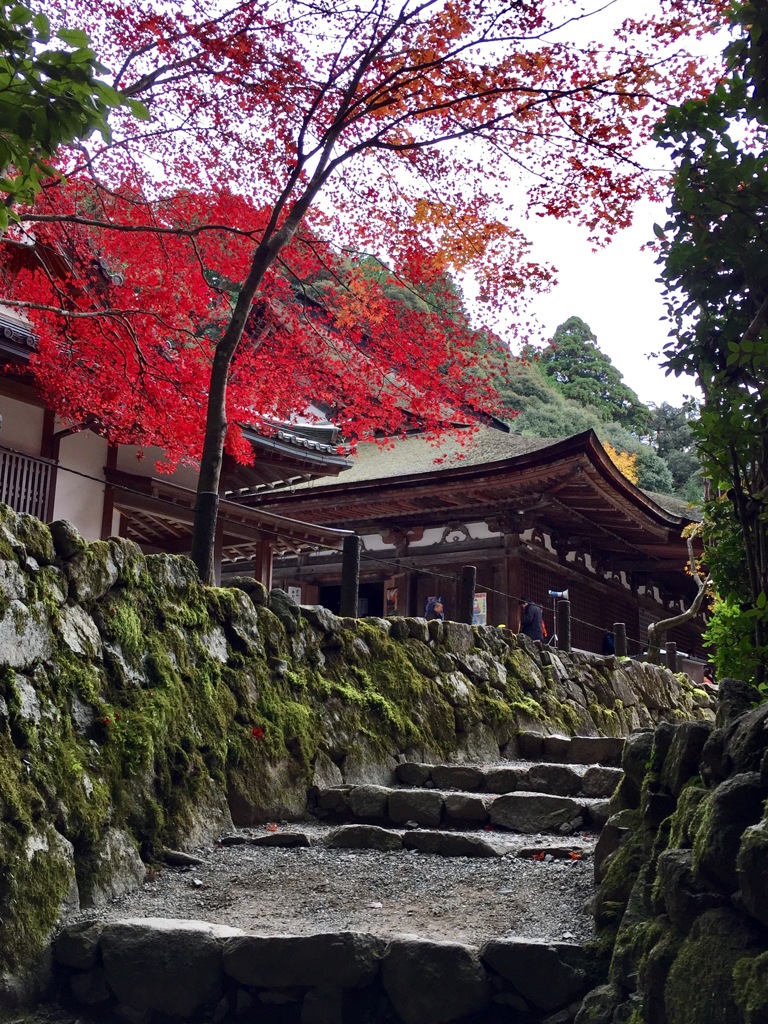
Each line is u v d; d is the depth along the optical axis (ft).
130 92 25.68
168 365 30.73
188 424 30.14
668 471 152.66
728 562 12.25
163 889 14.67
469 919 13.41
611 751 24.85
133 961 12.30
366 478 63.98
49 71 8.80
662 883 10.15
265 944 12.07
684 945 9.37
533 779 20.34
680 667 58.90
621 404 174.40
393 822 18.72
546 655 32.09
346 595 24.66
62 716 14.74
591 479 56.65
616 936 11.30
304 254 33.06
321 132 27.45
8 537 14.62
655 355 11.44
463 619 29.37
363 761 21.31
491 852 16.26
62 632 15.29
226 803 17.61
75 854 13.93
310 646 21.95
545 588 64.23
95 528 37.88
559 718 30.40
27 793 13.30
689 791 10.86
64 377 30.50
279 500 63.82
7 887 12.36
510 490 58.54
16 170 21.17
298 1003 12.04
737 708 10.85
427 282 32.01
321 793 19.45
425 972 11.68
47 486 35.32
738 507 11.00
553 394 153.58
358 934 12.09
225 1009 12.17
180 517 42.19
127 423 31.71
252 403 32.48
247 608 20.42
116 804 15.07
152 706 16.52
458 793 19.20
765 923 8.30
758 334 10.25
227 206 30.89
